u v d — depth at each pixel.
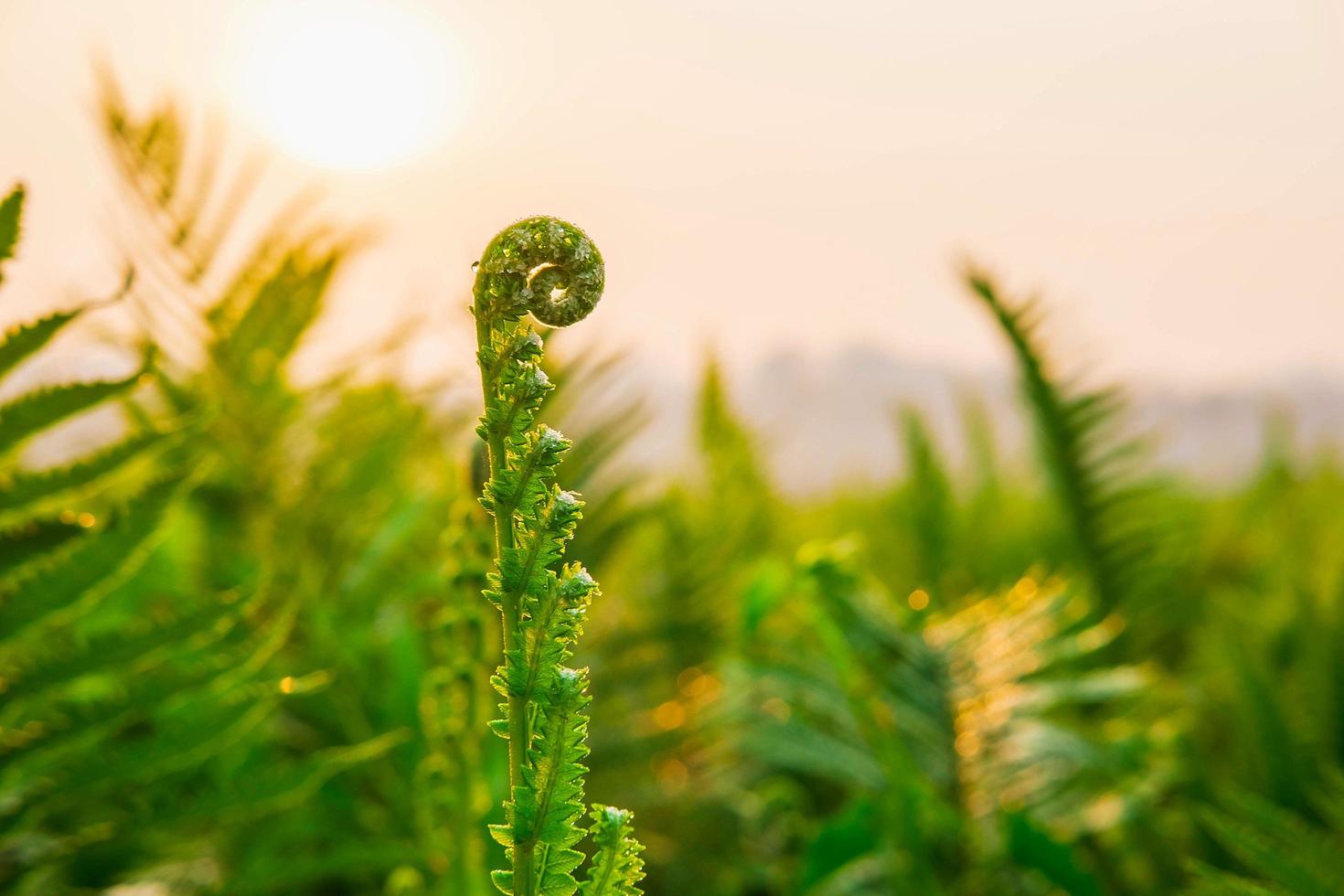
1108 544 2.01
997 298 1.93
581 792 0.66
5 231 0.85
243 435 1.37
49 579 0.91
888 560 2.50
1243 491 3.44
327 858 1.08
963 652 1.69
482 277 0.66
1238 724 1.65
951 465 2.45
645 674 2.08
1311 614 1.75
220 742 0.99
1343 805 1.39
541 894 0.66
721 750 2.02
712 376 2.45
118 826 1.01
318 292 1.24
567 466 1.64
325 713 1.29
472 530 0.93
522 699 0.66
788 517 2.67
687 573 2.09
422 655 1.39
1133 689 1.65
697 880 1.73
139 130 1.13
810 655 1.74
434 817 1.05
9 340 0.86
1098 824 1.56
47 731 0.93
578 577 0.66
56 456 1.32
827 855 1.37
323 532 1.51
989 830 1.50
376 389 1.47
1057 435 1.97
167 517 0.94
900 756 1.39
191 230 1.17
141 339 1.21
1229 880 1.13
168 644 0.95
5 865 1.01
